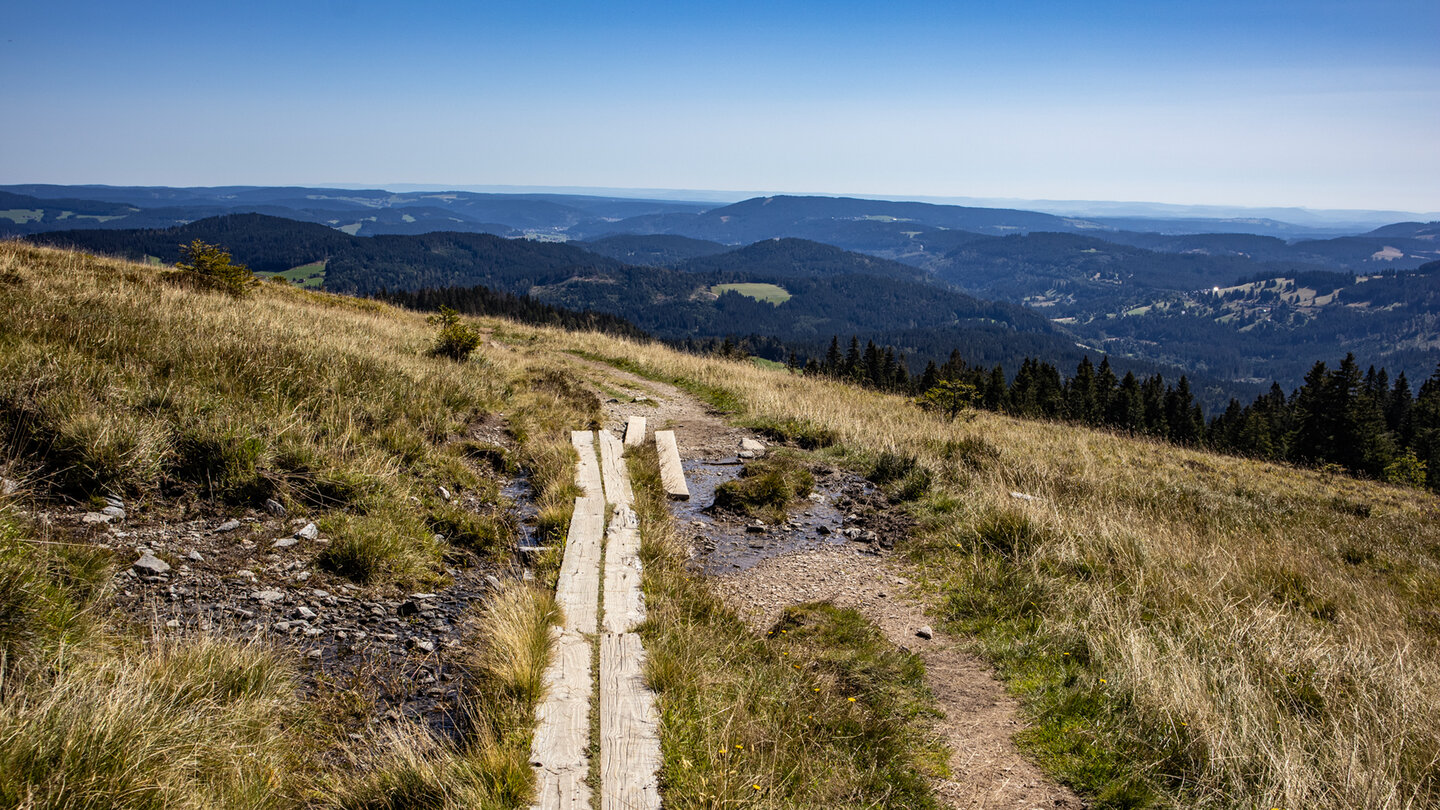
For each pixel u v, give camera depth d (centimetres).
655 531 576
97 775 223
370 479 542
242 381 645
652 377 1530
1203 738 333
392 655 363
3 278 862
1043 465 927
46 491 412
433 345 1199
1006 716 376
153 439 476
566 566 477
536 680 323
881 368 6362
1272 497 1055
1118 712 370
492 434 798
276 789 254
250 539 446
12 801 205
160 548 406
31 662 266
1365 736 338
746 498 711
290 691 312
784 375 1867
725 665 384
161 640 318
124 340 652
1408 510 1277
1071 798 311
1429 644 498
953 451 913
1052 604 500
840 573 577
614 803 255
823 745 329
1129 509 752
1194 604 504
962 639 469
